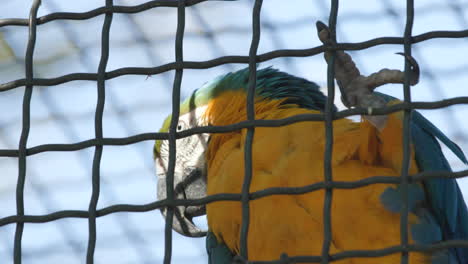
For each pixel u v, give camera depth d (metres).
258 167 7.28
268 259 7.20
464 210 7.84
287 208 7.04
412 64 5.84
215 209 7.64
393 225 6.88
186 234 9.57
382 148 6.85
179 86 6.37
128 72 6.52
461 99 5.64
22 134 6.55
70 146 6.49
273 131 7.39
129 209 6.24
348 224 6.89
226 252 8.09
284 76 8.54
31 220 6.38
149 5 6.59
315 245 6.96
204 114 9.27
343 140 7.02
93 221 6.29
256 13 6.32
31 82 6.66
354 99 6.63
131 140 6.39
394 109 5.79
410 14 5.93
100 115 6.49
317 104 8.51
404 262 5.64
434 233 7.06
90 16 6.72
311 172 7.01
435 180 7.19
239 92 8.61
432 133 7.62
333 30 6.06
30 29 6.75
